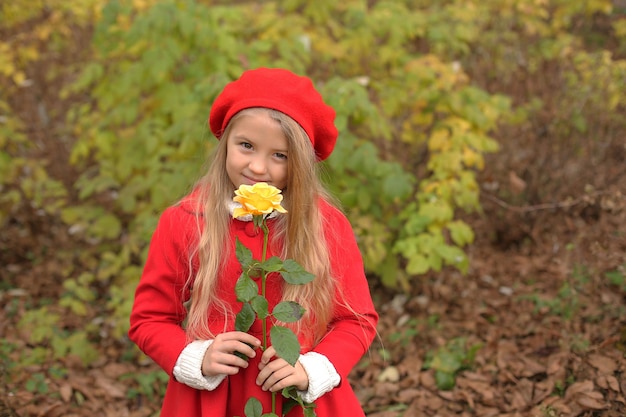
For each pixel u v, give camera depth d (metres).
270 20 3.59
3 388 2.66
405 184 3.05
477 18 4.61
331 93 3.03
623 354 2.59
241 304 1.58
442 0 4.89
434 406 2.67
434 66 3.34
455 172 3.25
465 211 3.93
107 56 3.54
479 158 3.23
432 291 3.55
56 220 4.04
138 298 1.63
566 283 3.22
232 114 1.54
